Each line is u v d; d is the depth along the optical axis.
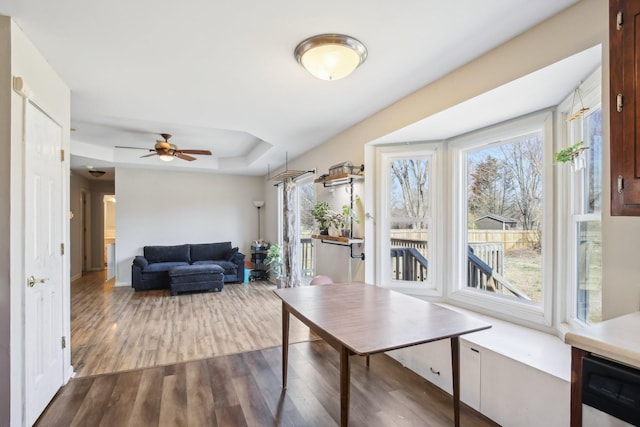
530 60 1.83
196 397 2.29
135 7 1.63
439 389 2.40
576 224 2.16
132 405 2.18
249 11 1.67
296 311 2.01
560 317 2.27
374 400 2.25
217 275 5.71
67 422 1.99
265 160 5.65
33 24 1.76
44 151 2.13
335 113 3.25
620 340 1.07
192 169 6.65
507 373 1.95
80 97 2.79
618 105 1.21
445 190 3.27
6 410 1.69
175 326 3.84
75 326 3.84
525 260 2.61
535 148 2.55
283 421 2.02
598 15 1.53
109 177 7.64
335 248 4.14
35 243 1.98
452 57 2.14
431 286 3.34
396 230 3.55
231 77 2.44
